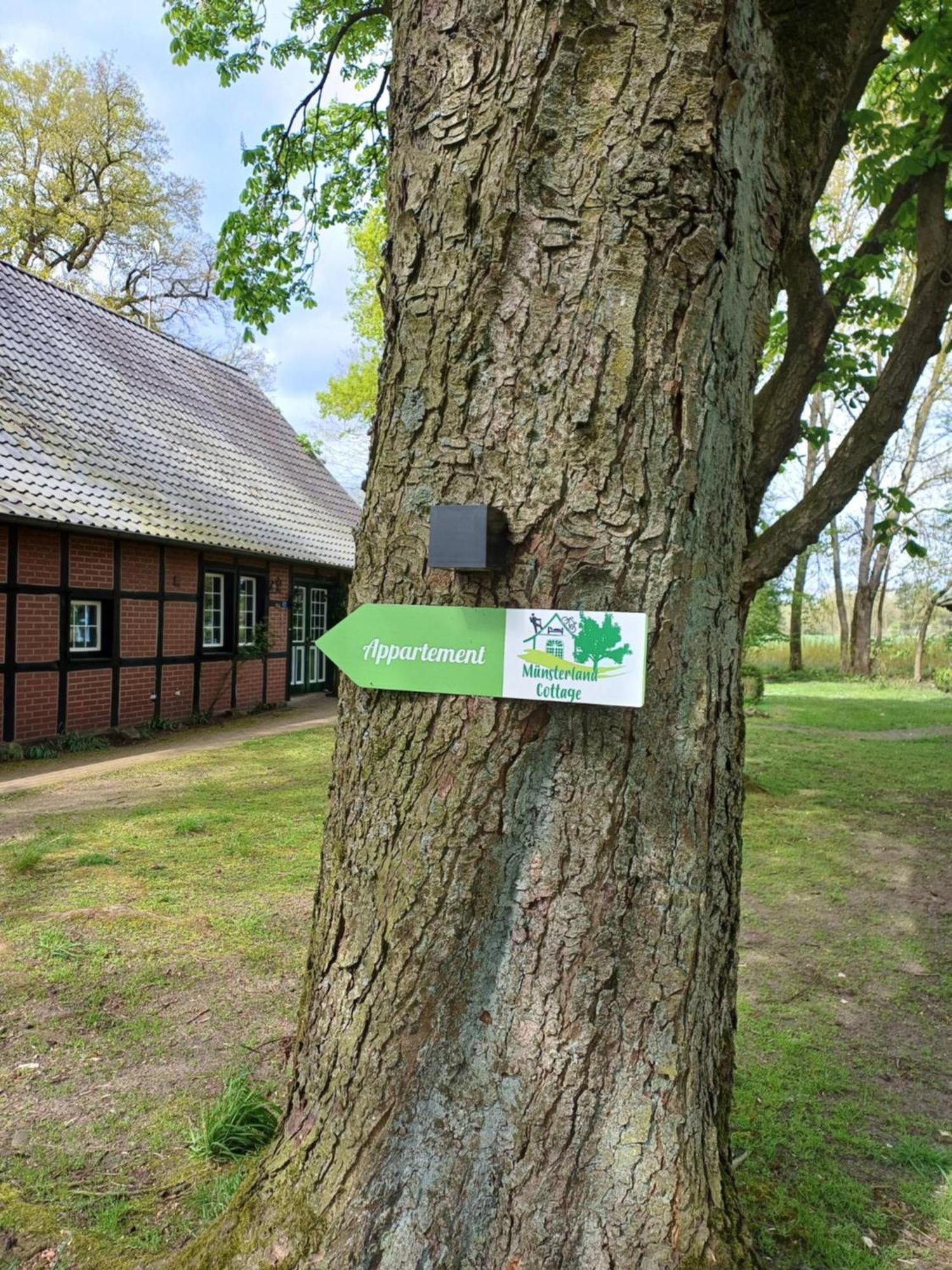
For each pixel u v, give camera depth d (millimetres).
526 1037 1455
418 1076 1494
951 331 20297
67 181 22641
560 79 1392
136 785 7637
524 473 1424
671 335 1400
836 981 3756
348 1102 1546
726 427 1505
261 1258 1507
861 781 8555
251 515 13680
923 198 5547
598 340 1393
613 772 1431
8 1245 1937
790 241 1907
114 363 13383
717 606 1512
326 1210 1511
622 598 1403
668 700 1441
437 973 1484
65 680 10039
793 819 6887
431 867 1488
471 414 1453
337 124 7402
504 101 1419
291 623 15289
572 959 1439
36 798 7066
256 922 4090
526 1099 1453
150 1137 2404
